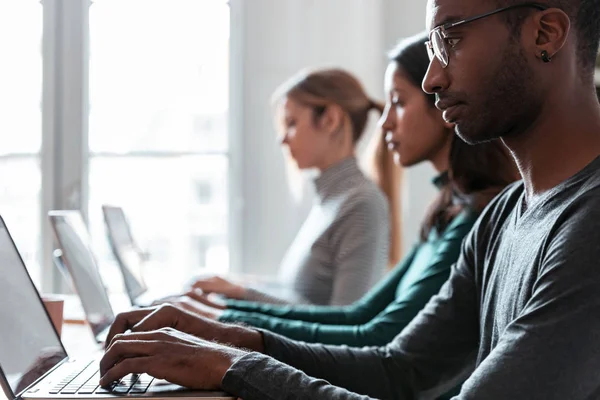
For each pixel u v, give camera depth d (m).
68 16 3.12
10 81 3.04
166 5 3.28
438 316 1.27
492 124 0.98
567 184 0.92
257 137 3.27
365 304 1.91
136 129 3.28
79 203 3.15
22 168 3.06
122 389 1.06
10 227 3.03
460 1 0.97
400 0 3.25
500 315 1.01
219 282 2.21
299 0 3.22
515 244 0.99
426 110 1.67
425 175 3.21
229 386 1.00
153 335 1.09
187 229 3.32
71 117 3.14
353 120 2.42
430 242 1.71
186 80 3.30
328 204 2.35
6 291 1.18
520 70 0.95
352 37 3.21
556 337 0.80
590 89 0.98
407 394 1.27
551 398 0.79
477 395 0.82
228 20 3.29
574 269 0.82
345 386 1.26
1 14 3.03
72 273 1.65
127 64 3.26
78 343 1.72
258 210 3.27
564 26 0.94
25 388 1.09
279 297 2.22
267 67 3.25
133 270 2.22
